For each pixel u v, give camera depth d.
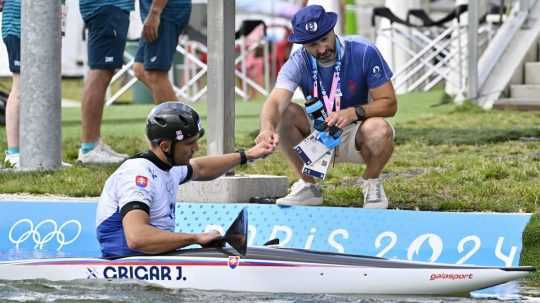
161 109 24.58
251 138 48.00
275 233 29.89
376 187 30.38
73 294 24.27
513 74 58.94
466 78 59.31
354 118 29.22
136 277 25.20
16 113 41.66
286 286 24.77
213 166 26.08
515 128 48.38
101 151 41.94
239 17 84.94
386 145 29.58
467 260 27.72
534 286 25.55
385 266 24.64
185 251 25.30
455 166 38.41
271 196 33.06
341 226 29.34
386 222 28.94
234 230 24.58
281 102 29.70
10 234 31.91
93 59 41.47
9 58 41.66
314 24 28.61
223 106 32.56
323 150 29.17
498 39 61.50
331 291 24.70
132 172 24.44
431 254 28.11
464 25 63.66
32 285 25.11
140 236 24.19
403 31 70.06
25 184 36.31
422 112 56.00
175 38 41.22
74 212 31.73
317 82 29.72
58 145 40.12
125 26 41.62
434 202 31.73
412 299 24.11
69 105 80.19
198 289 24.94
